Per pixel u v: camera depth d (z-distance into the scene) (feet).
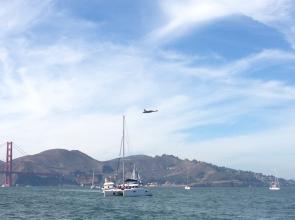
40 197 538.06
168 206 370.94
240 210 326.85
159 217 264.31
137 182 560.20
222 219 254.06
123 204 389.80
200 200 501.97
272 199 542.16
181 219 253.65
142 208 340.18
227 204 410.93
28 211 294.66
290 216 273.75
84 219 245.24
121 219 250.57
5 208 321.93
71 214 274.98
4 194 655.35
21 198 504.84
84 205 368.07
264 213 297.94
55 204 380.37
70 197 537.65
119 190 527.40
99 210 312.50
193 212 304.30
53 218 247.70
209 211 314.96
